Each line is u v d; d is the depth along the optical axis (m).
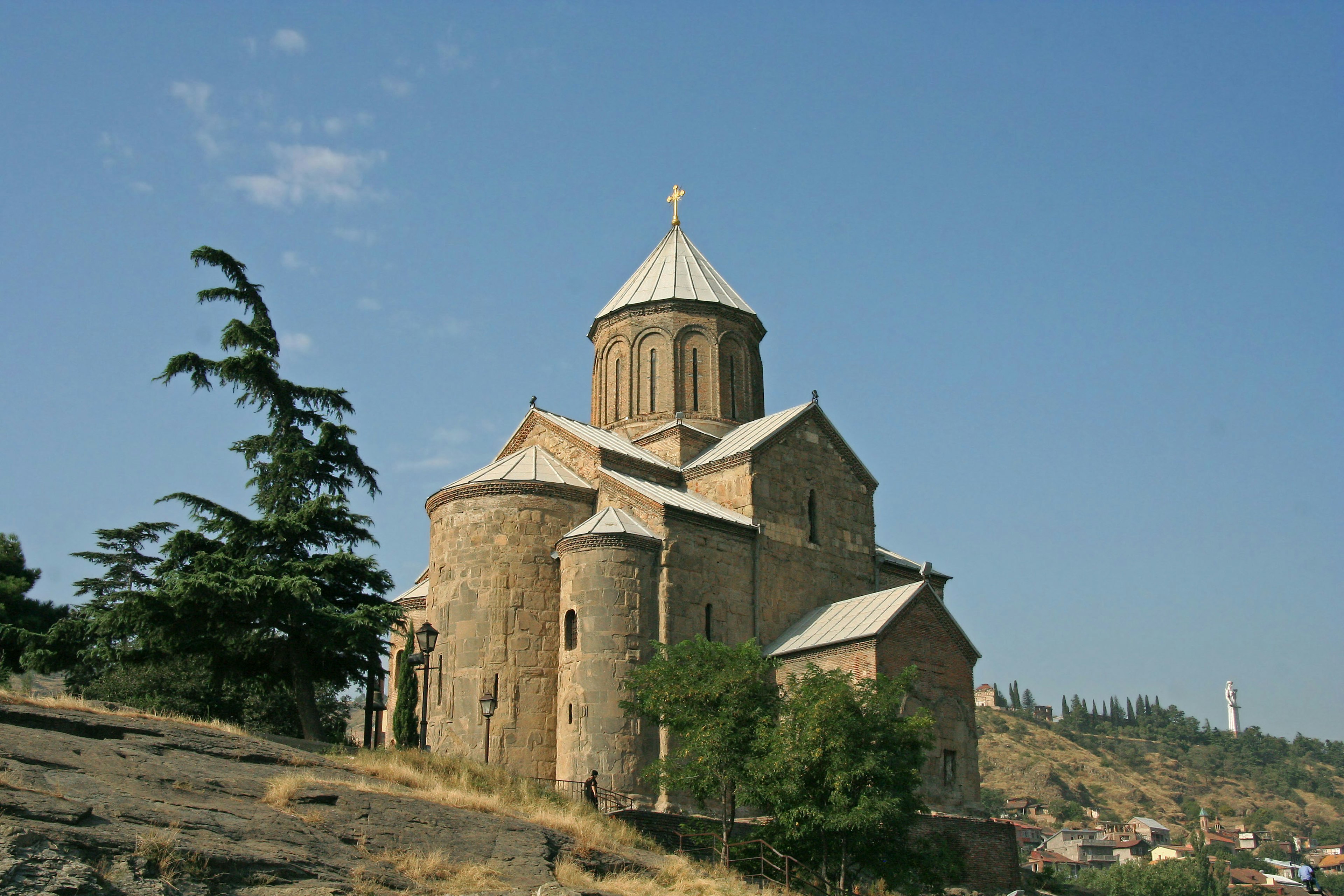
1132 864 79.38
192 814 18.50
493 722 33.09
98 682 43.81
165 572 31.98
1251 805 194.38
